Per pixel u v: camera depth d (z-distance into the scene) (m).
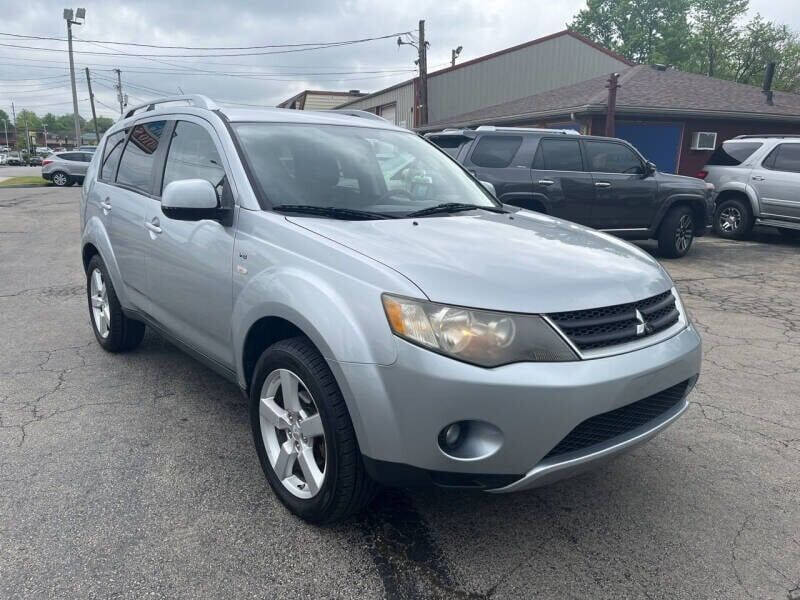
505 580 2.46
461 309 2.28
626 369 2.42
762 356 5.25
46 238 11.78
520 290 2.39
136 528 2.73
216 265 3.20
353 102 31.98
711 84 20.39
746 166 11.73
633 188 9.24
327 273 2.58
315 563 2.53
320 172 3.45
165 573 2.45
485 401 2.24
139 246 4.04
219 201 3.20
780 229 12.72
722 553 2.65
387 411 2.32
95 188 4.92
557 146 8.91
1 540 2.62
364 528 2.77
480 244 2.82
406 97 26.16
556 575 2.50
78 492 3.00
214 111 3.67
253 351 3.06
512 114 19.17
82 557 2.53
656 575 2.51
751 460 3.46
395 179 3.71
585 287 2.51
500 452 2.29
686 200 9.64
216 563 2.52
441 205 3.60
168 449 3.45
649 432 2.63
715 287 7.93
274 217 3.00
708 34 49.53
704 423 3.93
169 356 4.96
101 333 4.98
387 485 2.45
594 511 2.95
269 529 2.75
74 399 4.10
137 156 4.43
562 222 3.68
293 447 2.82
